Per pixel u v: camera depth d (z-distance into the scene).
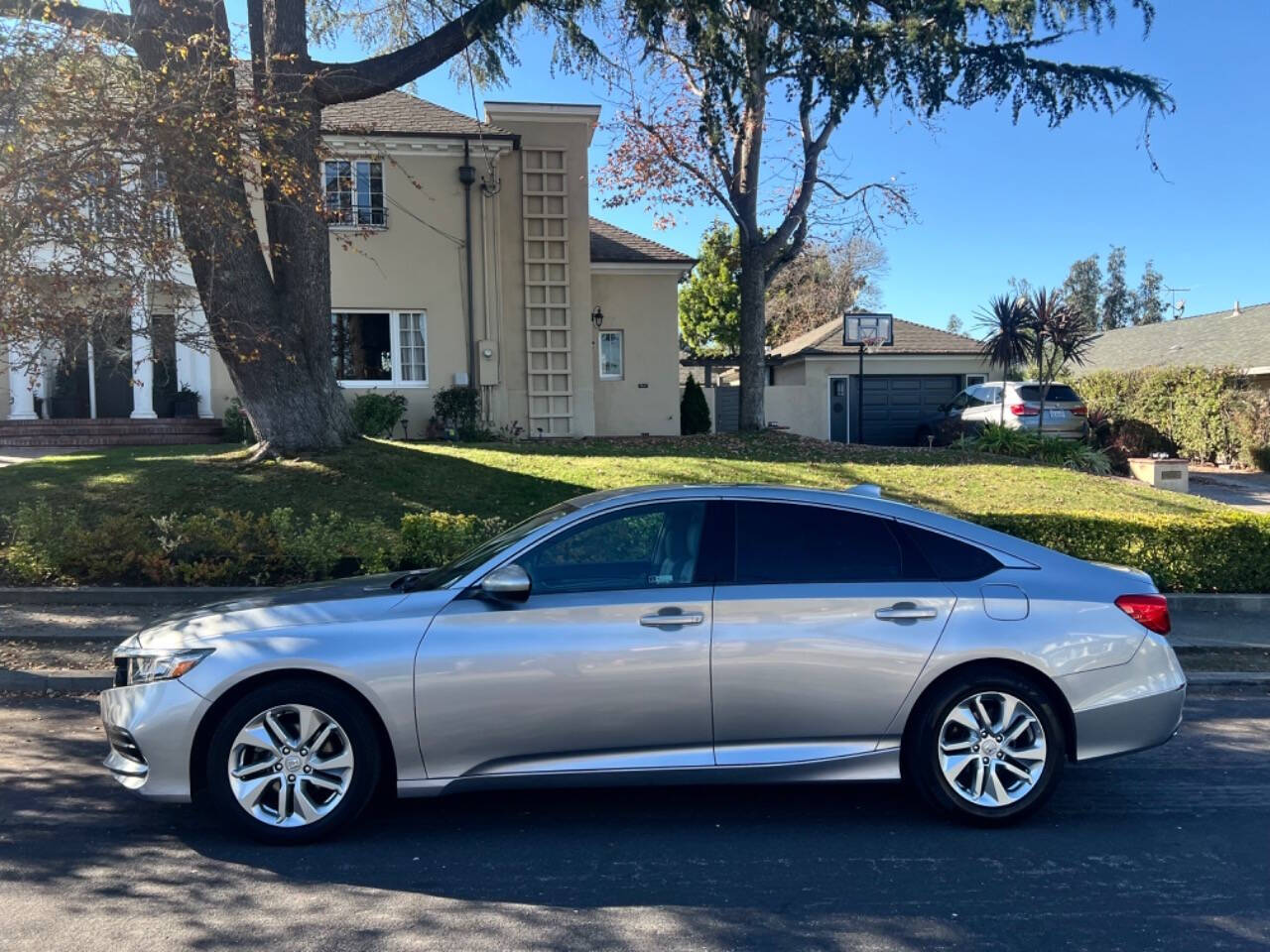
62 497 11.23
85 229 7.72
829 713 4.61
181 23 9.98
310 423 12.41
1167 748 6.14
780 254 20.66
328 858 4.38
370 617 4.52
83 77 7.77
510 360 19.20
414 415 18.59
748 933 3.73
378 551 9.14
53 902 3.94
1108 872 4.30
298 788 4.46
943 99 13.70
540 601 4.57
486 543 5.32
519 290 19.19
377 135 17.58
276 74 10.10
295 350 12.21
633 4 12.24
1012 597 4.75
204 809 4.95
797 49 13.67
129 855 4.39
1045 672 4.66
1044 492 13.08
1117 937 3.71
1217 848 4.57
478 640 4.46
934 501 12.45
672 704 4.53
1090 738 4.72
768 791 5.32
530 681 4.45
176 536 9.49
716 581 4.70
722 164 18.05
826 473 13.64
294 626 4.50
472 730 4.45
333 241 17.80
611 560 4.79
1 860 4.34
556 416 19.34
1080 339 18.19
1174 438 22.67
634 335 21.92
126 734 4.41
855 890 4.11
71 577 9.24
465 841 4.59
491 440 17.75
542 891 4.07
